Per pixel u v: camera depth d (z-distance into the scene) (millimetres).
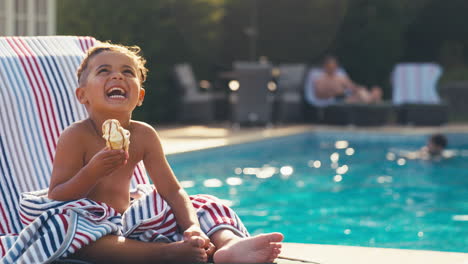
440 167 8820
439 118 13781
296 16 16703
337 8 16469
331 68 14695
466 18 19047
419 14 19047
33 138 3344
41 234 2514
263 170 8508
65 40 3711
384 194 6883
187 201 2775
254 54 16172
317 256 3164
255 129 12781
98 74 2635
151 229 2691
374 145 11555
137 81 2682
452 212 5980
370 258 3135
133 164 2758
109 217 2605
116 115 2674
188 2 15000
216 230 2658
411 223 5543
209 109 14156
